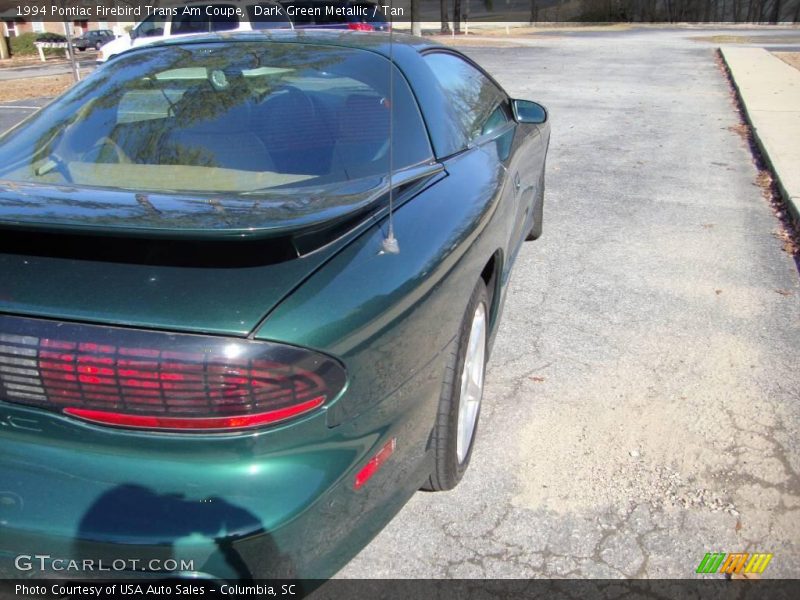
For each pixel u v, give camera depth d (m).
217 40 2.96
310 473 1.58
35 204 1.64
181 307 1.50
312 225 1.57
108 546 1.52
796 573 2.21
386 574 2.19
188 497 1.53
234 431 1.50
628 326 3.84
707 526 2.39
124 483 1.54
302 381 1.52
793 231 5.38
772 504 2.49
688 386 3.24
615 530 2.37
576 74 16.56
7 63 30.08
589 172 7.25
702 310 4.04
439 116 2.72
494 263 2.76
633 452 2.78
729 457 2.74
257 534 1.52
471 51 23.62
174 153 2.33
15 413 1.56
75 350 1.47
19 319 1.52
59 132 2.51
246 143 2.35
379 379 1.73
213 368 1.45
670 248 5.04
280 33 3.05
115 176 2.23
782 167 6.88
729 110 11.24
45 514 1.55
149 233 1.46
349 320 1.60
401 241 1.91
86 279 1.55
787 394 3.17
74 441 1.55
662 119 10.45
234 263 1.59
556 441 2.85
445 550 2.29
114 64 2.88
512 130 3.67
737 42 28.41
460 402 2.31
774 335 3.74
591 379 3.31
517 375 3.34
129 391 1.47
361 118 2.46
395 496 1.95
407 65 2.78
